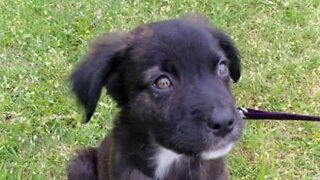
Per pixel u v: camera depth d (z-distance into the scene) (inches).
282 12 38.2
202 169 23.6
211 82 20.6
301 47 35.8
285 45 35.7
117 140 23.3
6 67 33.9
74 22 36.9
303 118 26.1
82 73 22.0
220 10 37.9
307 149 30.2
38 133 30.5
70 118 31.0
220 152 20.6
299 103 32.4
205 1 38.5
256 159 29.5
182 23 21.5
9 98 31.9
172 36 20.9
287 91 32.9
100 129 30.7
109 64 22.1
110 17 37.3
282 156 30.0
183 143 20.3
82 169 26.2
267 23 37.1
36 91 32.2
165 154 22.9
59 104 31.6
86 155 26.7
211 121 19.8
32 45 35.2
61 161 29.5
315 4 38.5
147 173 23.4
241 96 32.5
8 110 31.4
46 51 35.0
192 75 20.5
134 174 23.4
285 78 33.7
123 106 22.4
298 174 29.4
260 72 33.8
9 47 35.3
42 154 29.8
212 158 21.8
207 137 20.0
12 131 30.3
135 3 38.4
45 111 31.3
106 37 22.9
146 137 22.4
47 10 37.6
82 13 37.4
